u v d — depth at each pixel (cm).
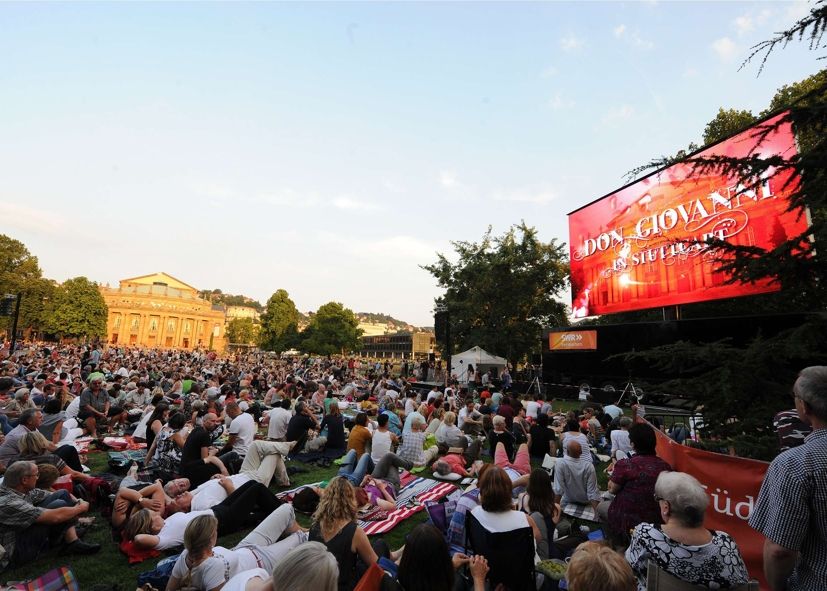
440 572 272
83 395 1131
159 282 11575
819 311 467
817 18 417
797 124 466
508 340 3200
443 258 3703
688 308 1806
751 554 380
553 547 448
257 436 1220
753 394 498
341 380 2905
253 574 318
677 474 261
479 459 934
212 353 4994
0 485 473
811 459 225
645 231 1753
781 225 1297
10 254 6009
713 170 551
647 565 252
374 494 669
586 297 2052
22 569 457
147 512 500
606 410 1280
